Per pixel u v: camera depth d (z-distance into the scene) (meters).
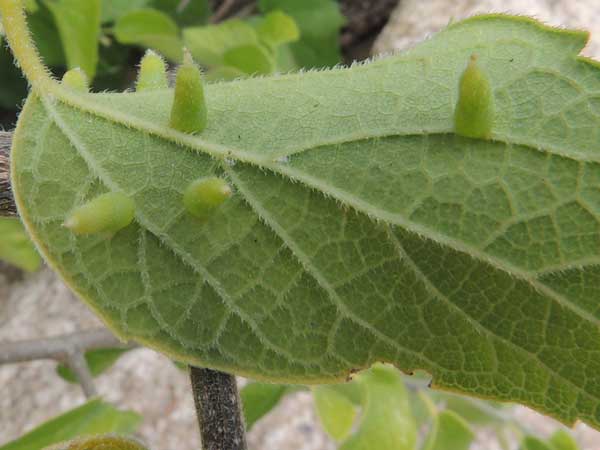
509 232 0.05
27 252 0.11
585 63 0.05
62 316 0.15
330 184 0.05
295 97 0.05
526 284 0.05
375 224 0.05
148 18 0.11
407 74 0.05
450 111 0.05
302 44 0.15
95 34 0.10
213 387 0.05
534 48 0.05
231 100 0.05
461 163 0.05
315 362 0.05
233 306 0.05
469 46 0.05
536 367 0.05
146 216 0.05
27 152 0.05
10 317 0.15
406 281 0.05
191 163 0.05
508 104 0.05
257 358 0.05
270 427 0.13
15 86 0.14
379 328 0.05
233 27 0.11
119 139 0.05
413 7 0.15
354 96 0.05
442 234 0.05
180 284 0.05
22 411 0.14
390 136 0.05
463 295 0.05
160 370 0.14
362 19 0.17
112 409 0.08
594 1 0.14
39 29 0.12
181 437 0.13
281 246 0.05
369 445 0.08
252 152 0.05
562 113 0.05
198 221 0.05
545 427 0.15
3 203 0.05
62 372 0.10
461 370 0.05
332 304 0.05
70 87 0.05
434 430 0.09
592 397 0.05
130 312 0.05
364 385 0.08
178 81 0.05
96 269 0.05
